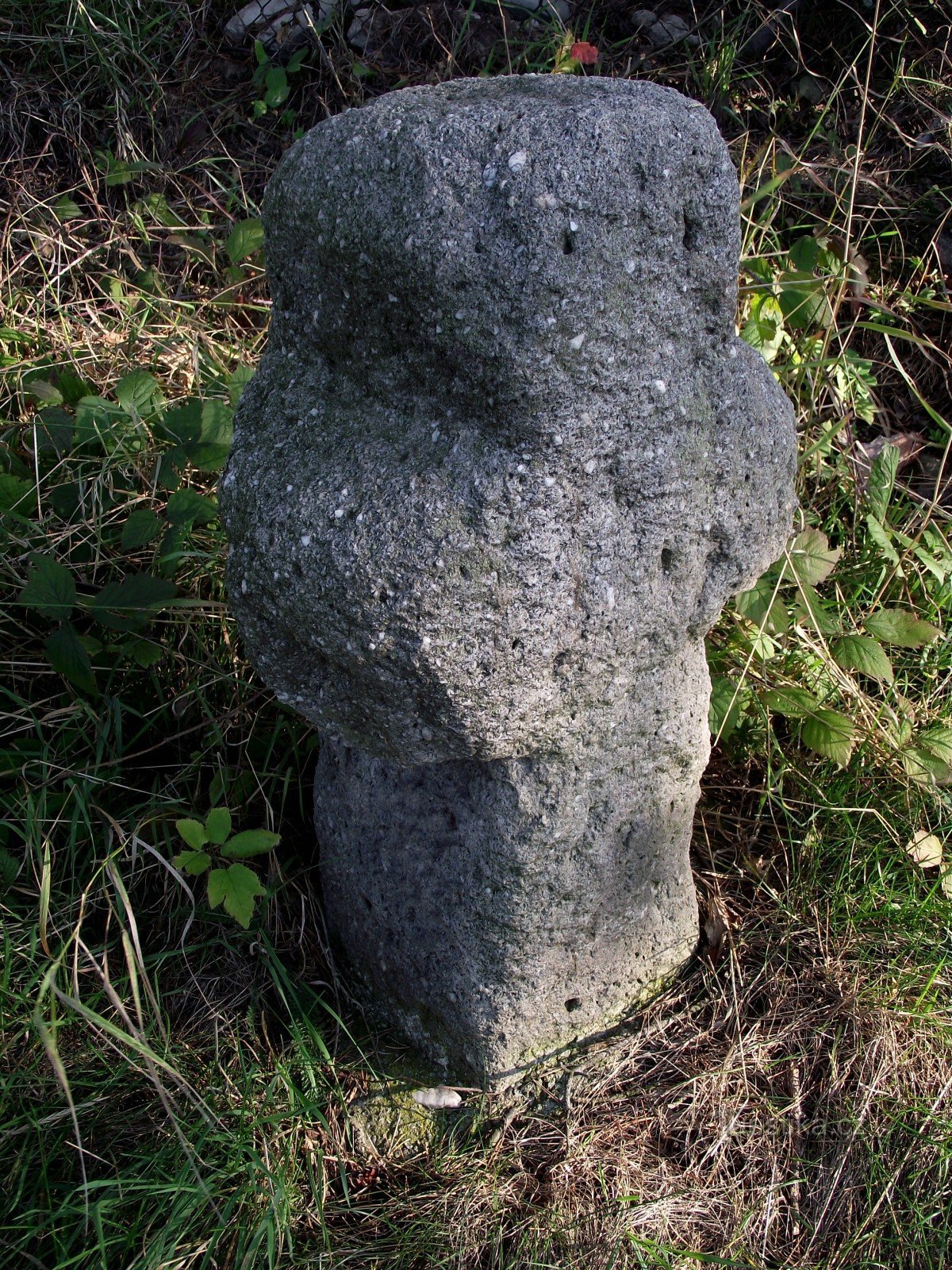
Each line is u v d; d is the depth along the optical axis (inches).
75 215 106.5
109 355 95.3
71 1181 60.7
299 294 51.2
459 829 59.3
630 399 48.1
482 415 46.7
